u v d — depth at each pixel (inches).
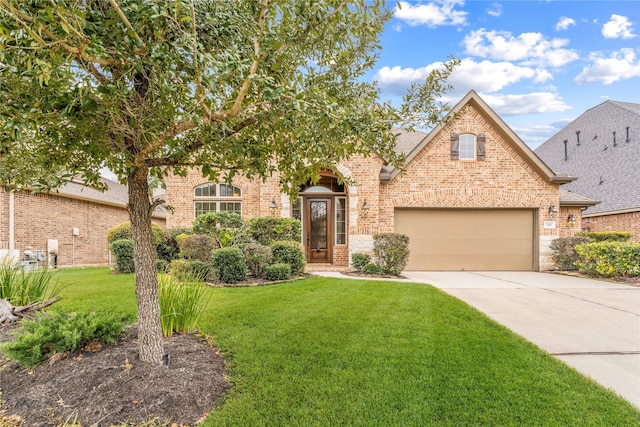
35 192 124.5
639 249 421.1
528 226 539.8
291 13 104.7
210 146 140.8
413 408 123.0
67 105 94.3
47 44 76.5
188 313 183.6
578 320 243.9
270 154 155.6
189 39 84.9
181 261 355.3
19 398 121.2
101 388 122.6
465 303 280.1
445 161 527.8
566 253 507.5
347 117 104.4
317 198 555.8
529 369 156.2
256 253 384.5
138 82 114.3
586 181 772.0
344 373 148.2
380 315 235.9
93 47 84.3
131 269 426.9
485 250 535.5
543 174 530.9
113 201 740.0
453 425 114.2
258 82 99.8
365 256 482.3
